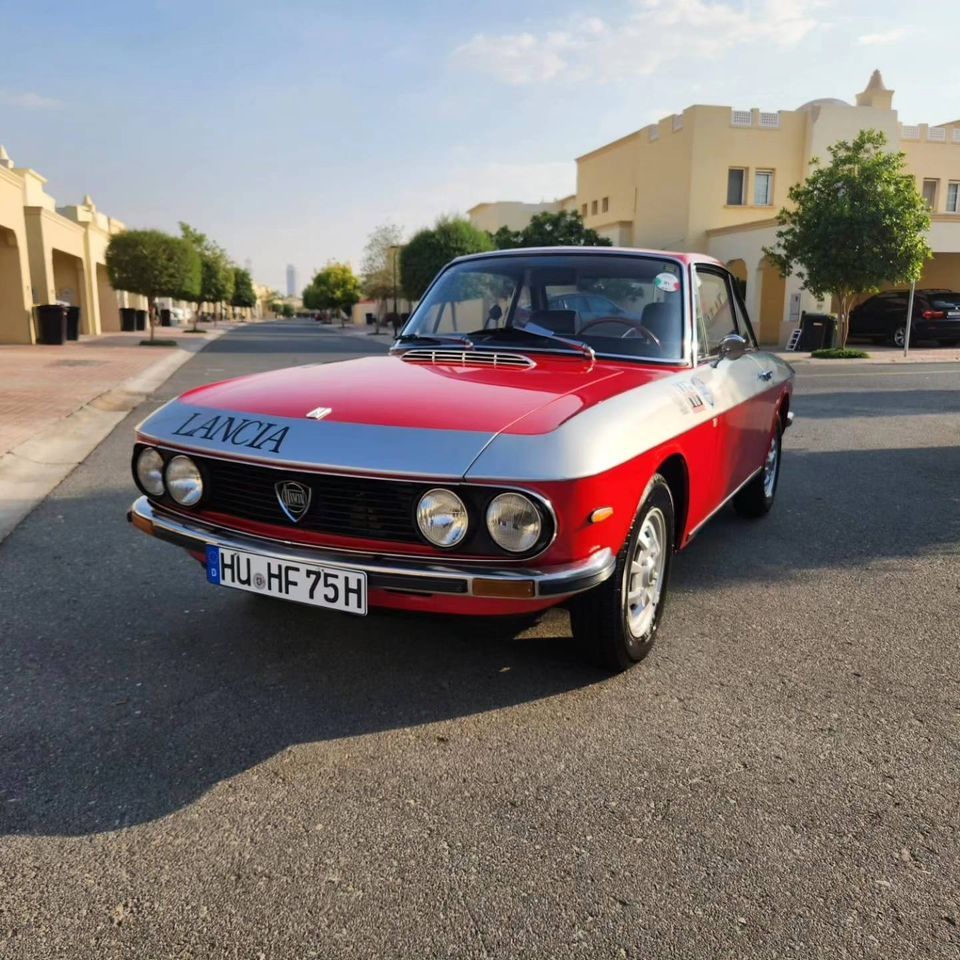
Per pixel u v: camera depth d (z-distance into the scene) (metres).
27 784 2.46
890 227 18.94
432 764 2.59
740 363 4.44
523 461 2.47
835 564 4.62
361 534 2.68
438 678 3.17
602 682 3.15
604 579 2.65
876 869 2.12
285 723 2.84
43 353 20.03
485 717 2.88
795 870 2.11
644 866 2.13
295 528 2.78
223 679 3.16
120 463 7.23
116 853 2.17
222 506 2.96
